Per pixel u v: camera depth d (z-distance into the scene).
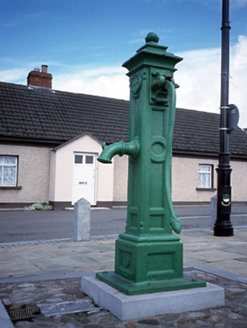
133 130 3.87
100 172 16.98
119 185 18.06
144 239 3.51
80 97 20.61
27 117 17.17
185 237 8.67
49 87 20.20
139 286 3.38
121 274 3.73
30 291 3.98
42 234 9.15
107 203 17.08
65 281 4.41
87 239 8.09
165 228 3.66
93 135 17.75
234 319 3.20
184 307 3.37
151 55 3.65
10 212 14.72
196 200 20.03
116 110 20.66
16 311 3.37
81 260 5.83
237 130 23.92
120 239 3.82
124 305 3.14
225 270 5.16
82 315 3.29
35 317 3.24
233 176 21.38
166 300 3.30
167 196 3.64
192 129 21.61
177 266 3.62
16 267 5.32
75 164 16.66
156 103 3.72
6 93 18.23
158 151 3.71
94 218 12.75
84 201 8.12
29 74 20.02
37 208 15.75
